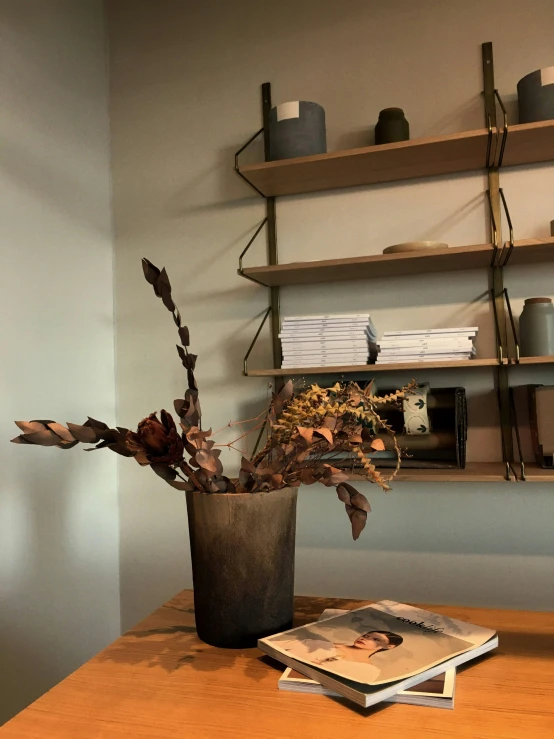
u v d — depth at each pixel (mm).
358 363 1805
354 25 2053
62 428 1116
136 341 2223
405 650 1070
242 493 1196
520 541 1864
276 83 2121
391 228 2004
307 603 1461
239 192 2148
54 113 1937
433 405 1790
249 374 1861
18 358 1700
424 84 1983
